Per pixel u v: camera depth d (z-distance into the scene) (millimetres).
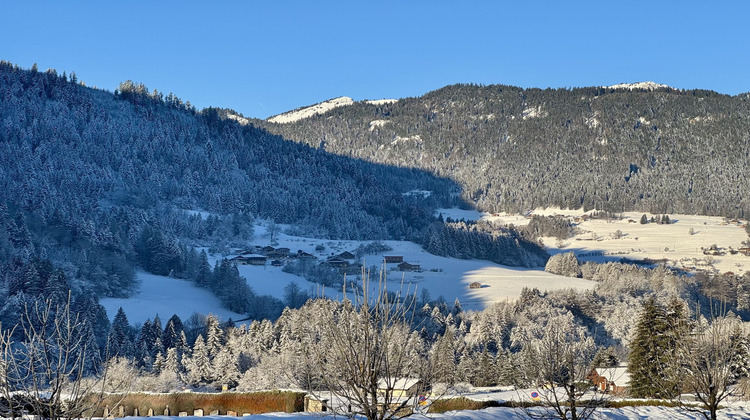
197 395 38969
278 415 32750
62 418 18875
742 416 38312
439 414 34656
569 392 30344
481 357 77125
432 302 137625
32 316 94188
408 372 21625
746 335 54938
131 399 39094
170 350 87500
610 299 132375
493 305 132000
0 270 122688
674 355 35406
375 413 19844
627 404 41594
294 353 66500
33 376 18203
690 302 133875
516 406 39906
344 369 20031
